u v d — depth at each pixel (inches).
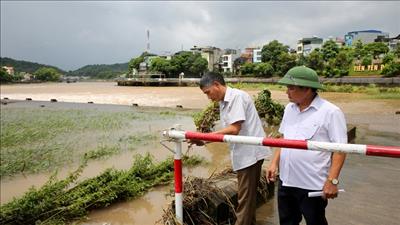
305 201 104.6
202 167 290.7
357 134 376.8
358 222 156.4
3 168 344.8
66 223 194.1
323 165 102.1
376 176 218.8
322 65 1962.4
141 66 3420.3
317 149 94.6
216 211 154.0
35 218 193.5
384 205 173.6
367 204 175.5
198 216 153.3
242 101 126.3
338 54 1948.8
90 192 219.0
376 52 1994.3
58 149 426.6
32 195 200.4
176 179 128.6
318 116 99.7
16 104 1200.8
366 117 509.7
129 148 407.2
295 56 2399.1
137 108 944.9
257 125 132.3
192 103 1040.2
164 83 2417.6
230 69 3599.9
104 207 214.7
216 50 4033.0
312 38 3272.6
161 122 631.8
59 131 571.8
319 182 102.1
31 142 484.7
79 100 1347.2
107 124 634.2
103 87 2551.7
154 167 267.0
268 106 468.8
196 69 3117.6
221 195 159.9
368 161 253.4
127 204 218.8
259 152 132.8
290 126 106.8
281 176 111.3
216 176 182.4
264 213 174.6
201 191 157.2
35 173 329.4
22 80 4808.1
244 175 132.6
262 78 2401.6
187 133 118.7
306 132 101.0
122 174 245.1
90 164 343.3
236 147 132.1
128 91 1833.2
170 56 3863.2
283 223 113.7
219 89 128.9
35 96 1663.4
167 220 143.4
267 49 2721.5
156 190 241.3
